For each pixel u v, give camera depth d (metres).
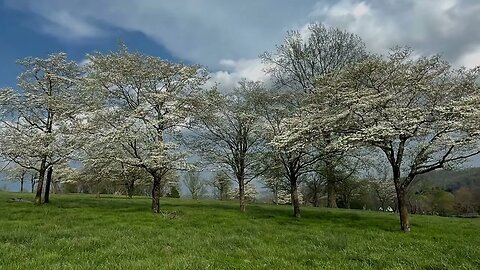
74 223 21.77
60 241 14.59
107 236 16.48
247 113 32.28
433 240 20.19
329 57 40.09
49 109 32.97
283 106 32.91
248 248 14.82
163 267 10.54
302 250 14.87
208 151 33.53
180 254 13.02
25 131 32.22
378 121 24.84
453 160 23.56
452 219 34.84
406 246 17.19
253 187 70.12
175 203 39.41
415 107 24.64
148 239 16.17
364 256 13.73
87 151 30.41
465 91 24.84
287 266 11.80
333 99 27.17
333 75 29.58
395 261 13.09
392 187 57.66
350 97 25.73
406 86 25.34
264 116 32.66
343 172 41.31
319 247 15.59
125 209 29.59
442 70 25.12
